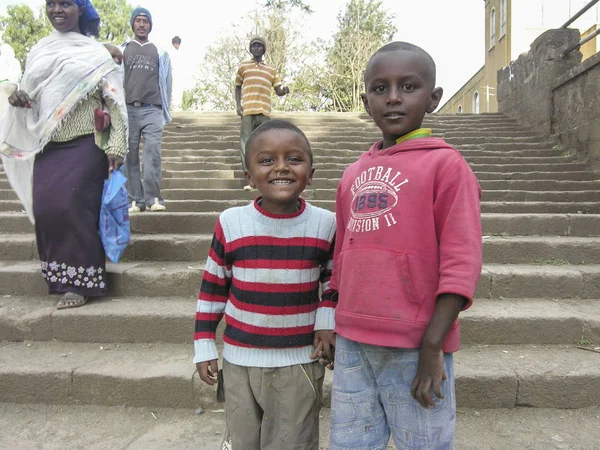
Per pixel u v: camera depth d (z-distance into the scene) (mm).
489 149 7719
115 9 30859
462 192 1357
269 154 1629
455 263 1304
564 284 3307
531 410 2496
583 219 4164
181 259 3762
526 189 5957
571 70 7074
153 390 2557
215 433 2346
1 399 2623
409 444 1441
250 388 1709
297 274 1688
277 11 20875
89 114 3125
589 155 6660
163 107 4453
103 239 3150
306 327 1718
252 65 5762
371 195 1465
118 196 3152
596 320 2885
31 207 3121
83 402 2596
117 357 2795
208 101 21281
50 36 3223
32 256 3840
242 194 5559
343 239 1616
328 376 2576
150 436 2326
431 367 1326
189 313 2988
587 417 2436
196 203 4902
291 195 1646
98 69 3088
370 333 1412
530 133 8414
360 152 7500
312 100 21266
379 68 1458
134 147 4363
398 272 1386
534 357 2727
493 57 17609
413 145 1467
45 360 2738
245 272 1692
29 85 3107
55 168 3047
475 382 2492
